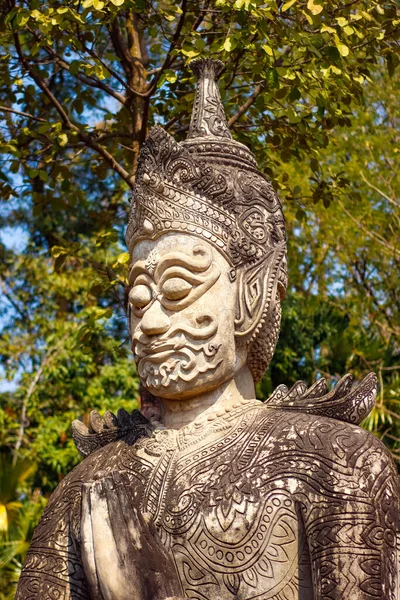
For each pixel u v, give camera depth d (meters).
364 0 6.43
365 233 12.37
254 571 3.05
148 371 3.49
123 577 3.03
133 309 3.58
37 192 7.40
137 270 3.56
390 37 6.27
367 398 3.39
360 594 2.92
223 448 3.29
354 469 3.10
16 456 10.78
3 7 6.67
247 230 3.60
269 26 5.89
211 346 3.42
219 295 3.47
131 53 7.28
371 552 2.97
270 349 3.65
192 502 3.17
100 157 6.94
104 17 6.72
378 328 12.68
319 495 3.07
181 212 3.52
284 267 3.70
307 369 10.33
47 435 11.58
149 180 3.55
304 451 3.17
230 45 5.51
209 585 3.09
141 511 3.24
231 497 3.13
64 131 6.67
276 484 3.12
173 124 6.88
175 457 3.35
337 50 5.66
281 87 6.11
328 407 3.40
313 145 6.64
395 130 12.76
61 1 6.79
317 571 2.98
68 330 12.14
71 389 11.97
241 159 3.74
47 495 11.92
